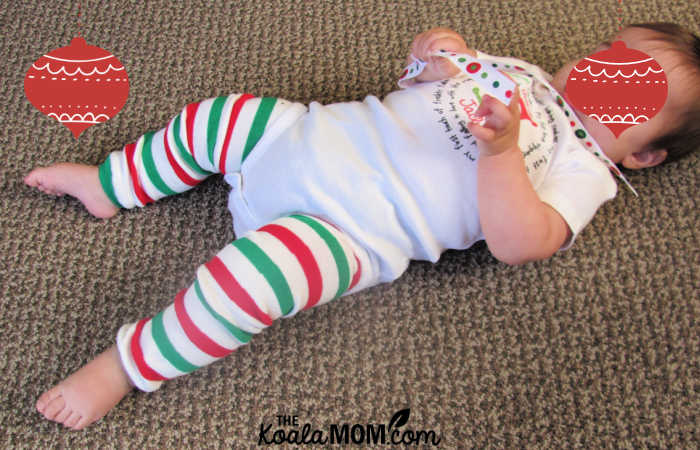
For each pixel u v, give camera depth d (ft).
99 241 3.01
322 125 2.59
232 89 3.43
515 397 2.83
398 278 3.03
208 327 2.32
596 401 2.83
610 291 3.05
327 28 3.63
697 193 3.26
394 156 2.51
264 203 2.69
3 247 2.95
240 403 2.77
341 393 2.81
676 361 2.91
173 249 3.03
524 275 3.06
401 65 3.54
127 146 2.92
